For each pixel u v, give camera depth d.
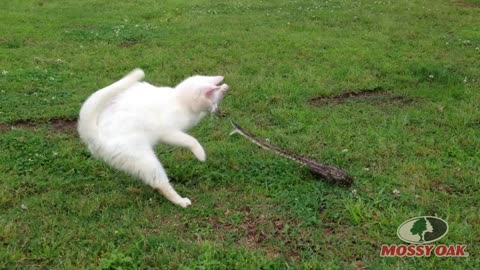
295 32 3.25
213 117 1.89
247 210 1.36
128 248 1.17
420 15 3.72
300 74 2.46
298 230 1.26
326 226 1.28
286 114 1.99
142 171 1.31
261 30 3.29
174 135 1.34
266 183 1.48
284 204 1.37
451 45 2.98
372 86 2.32
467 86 2.29
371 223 1.28
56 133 1.84
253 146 1.72
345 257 1.17
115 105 1.33
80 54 2.77
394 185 1.47
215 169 1.56
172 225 1.28
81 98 2.16
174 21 3.59
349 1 4.25
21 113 1.99
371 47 2.92
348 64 2.63
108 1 4.23
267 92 2.23
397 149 1.69
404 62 2.66
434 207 1.36
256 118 1.99
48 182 1.48
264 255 1.17
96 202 1.37
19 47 2.91
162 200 1.39
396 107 2.08
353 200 1.38
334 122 1.92
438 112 2.00
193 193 1.44
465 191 1.45
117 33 3.19
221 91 1.37
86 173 1.55
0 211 1.33
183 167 1.56
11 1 4.14
